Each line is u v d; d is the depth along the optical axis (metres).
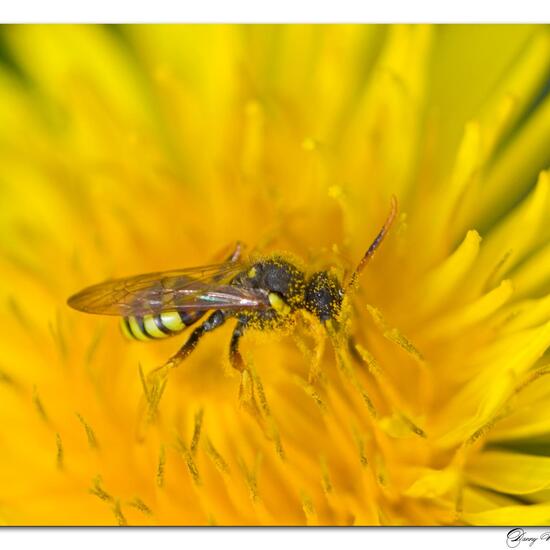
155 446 0.12
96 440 0.12
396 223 0.12
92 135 0.12
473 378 0.12
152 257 0.12
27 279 0.12
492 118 0.12
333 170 0.12
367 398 0.12
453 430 0.12
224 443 0.12
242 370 0.12
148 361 0.12
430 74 0.12
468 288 0.12
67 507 0.12
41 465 0.12
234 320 0.12
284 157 0.12
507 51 0.12
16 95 0.13
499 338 0.12
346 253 0.12
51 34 0.13
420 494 0.12
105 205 0.12
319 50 0.12
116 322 0.12
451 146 0.12
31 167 0.12
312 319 0.12
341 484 0.12
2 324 0.12
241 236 0.12
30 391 0.12
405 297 0.12
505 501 0.12
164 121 0.13
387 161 0.12
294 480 0.12
